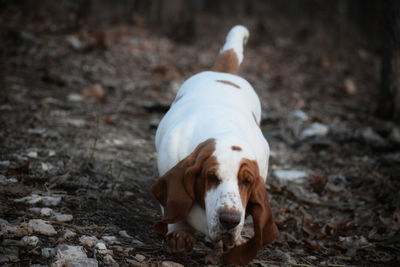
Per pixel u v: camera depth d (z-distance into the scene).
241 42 5.91
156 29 17.30
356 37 23.19
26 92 8.63
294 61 16.05
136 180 5.79
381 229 5.34
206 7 26.08
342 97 12.39
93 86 9.05
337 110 10.70
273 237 3.74
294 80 13.44
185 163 3.61
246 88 5.04
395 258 4.82
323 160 7.56
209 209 3.44
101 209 4.80
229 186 3.40
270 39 19.02
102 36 12.43
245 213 3.86
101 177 5.52
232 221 3.31
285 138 8.30
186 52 14.85
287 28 23.34
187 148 3.92
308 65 15.73
